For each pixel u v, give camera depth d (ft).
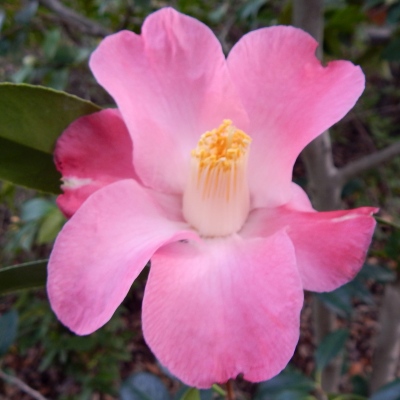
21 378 1.58
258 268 0.41
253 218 0.49
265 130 0.49
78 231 0.42
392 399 0.72
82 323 0.39
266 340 0.38
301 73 0.47
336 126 2.17
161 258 0.42
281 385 0.79
